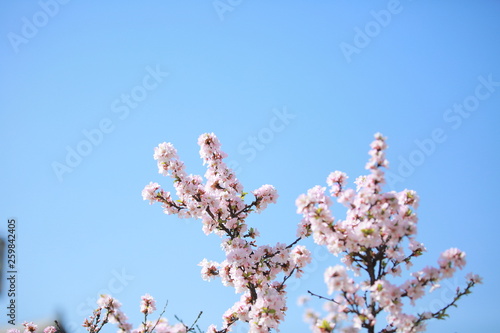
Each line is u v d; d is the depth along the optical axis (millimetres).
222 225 10344
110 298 8281
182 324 7840
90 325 10172
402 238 7508
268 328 8617
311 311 6465
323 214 7270
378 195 7320
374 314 7098
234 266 9594
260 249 9812
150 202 10414
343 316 6645
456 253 6996
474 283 7098
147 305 9797
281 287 9742
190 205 10289
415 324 6977
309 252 9547
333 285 6695
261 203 10477
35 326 11016
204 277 10281
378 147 7395
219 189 10359
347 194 7562
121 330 8156
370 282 7406
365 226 7191
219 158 10438
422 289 7012
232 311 10070
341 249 7336
